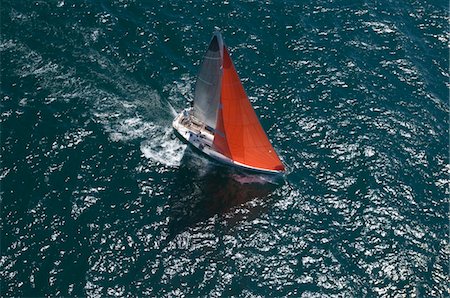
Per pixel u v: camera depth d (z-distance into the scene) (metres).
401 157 73.69
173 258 63.09
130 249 63.34
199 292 60.78
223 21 87.44
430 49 86.88
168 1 89.12
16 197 65.88
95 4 87.19
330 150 73.94
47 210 65.25
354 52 85.25
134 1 88.44
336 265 63.66
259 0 90.88
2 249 61.78
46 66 79.19
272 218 67.19
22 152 69.88
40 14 84.94
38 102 75.06
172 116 76.06
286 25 87.75
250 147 68.38
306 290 61.66
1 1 85.62
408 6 92.56
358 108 78.56
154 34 84.56
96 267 61.56
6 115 73.00
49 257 61.72
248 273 62.59
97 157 70.69
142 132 73.94
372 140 75.12
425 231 66.94
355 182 70.88
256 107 77.69
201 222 66.19
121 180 69.06
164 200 67.75
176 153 72.38
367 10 91.12
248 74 81.25
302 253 64.50
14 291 59.12
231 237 65.19
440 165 73.25
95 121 74.12
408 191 70.38
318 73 82.25
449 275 63.50
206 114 67.62
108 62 80.69
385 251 65.00
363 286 62.25
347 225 67.06
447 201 69.88
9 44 80.94
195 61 82.50
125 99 77.06
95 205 66.44
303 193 69.56
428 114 78.50
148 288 60.66
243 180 70.31
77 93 76.81
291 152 73.44
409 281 62.75
